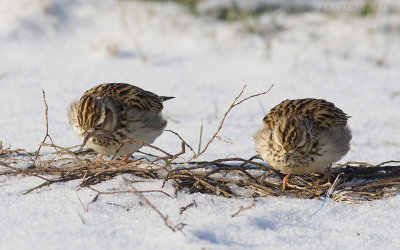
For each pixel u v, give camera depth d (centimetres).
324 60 2039
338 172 1141
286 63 2012
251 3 2386
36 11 2208
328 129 1088
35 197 969
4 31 2089
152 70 1916
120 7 2341
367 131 1491
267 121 1109
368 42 2169
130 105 1161
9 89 1669
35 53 1978
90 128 1091
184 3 2391
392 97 1762
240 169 1052
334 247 852
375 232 905
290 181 1082
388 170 1130
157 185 1017
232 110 1612
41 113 1495
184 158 1220
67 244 816
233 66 1986
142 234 853
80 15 2250
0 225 869
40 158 1155
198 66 1972
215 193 1017
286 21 2309
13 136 1319
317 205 984
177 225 859
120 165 1073
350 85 1852
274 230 898
